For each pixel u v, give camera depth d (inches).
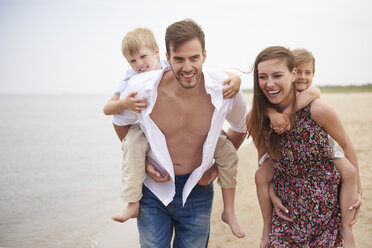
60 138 734.5
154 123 101.2
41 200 273.4
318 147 95.7
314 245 100.0
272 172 106.7
